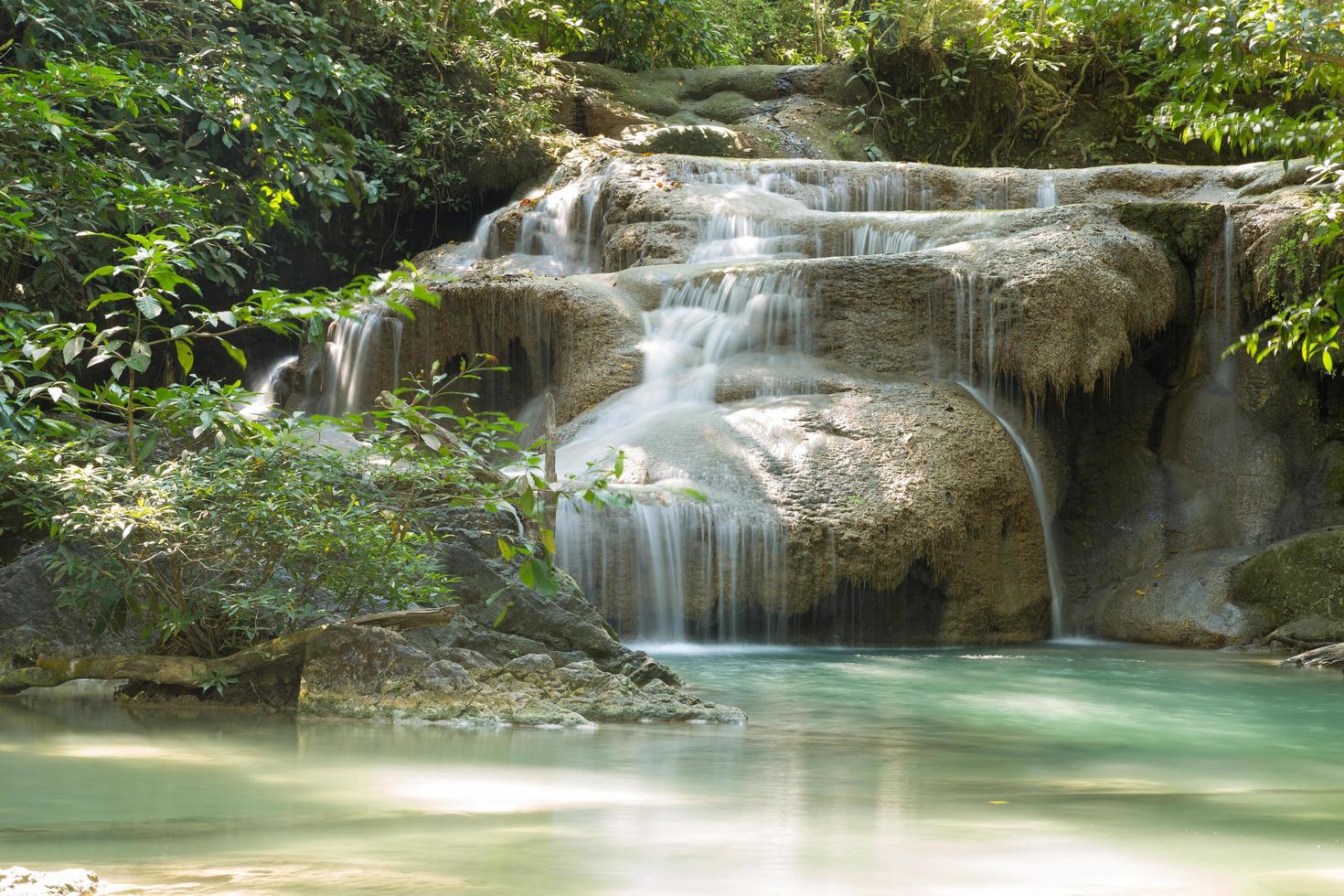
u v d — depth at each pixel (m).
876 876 3.60
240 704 6.88
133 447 6.99
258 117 14.65
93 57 14.31
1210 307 14.50
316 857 3.72
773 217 16.64
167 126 14.60
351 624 6.83
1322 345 11.61
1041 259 13.65
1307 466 13.85
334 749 5.61
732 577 11.25
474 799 4.62
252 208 14.87
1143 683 9.22
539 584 6.66
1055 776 5.42
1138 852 3.96
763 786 4.99
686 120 22.53
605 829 4.16
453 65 20.78
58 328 7.13
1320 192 13.27
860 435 12.30
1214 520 13.73
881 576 11.59
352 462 7.41
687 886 3.46
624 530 10.95
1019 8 21.88
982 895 3.42
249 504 6.82
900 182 18.34
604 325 14.37
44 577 7.47
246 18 16.91
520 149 20.20
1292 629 11.67
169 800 4.52
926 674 9.56
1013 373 13.48
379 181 16.69
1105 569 13.65
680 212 16.95
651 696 6.99
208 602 7.03
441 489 7.64
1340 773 5.64
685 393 13.53
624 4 24.80
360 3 19.80
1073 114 23.48
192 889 3.33
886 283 13.94
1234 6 10.53
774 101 23.38
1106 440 14.41
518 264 17.75
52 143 11.77
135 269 6.93
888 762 5.69
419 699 6.55
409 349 15.59
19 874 3.32
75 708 6.71
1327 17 10.41
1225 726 7.18
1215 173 17.33
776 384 13.33
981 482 12.35
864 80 23.44
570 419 13.90
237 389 7.21
